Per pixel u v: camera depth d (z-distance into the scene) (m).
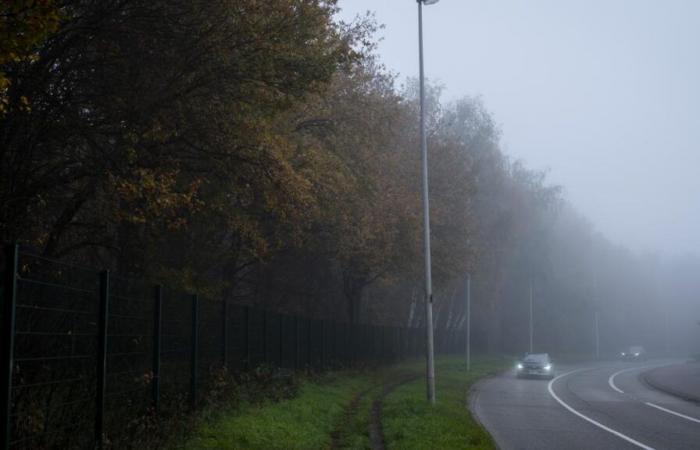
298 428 15.73
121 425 10.72
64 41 14.25
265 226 26.45
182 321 14.15
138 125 14.94
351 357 37.09
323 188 22.33
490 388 36.66
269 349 22.45
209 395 15.34
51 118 14.64
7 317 7.43
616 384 42.22
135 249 20.05
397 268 37.50
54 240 15.95
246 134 16.30
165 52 14.89
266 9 15.20
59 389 8.73
